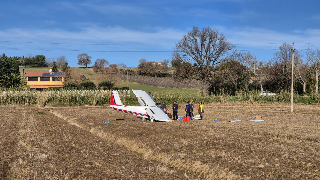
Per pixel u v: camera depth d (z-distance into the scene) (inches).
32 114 1170.0
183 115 1219.2
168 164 483.2
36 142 603.2
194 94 1921.8
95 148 564.7
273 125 885.2
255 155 514.3
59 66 5393.7
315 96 1823.3
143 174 412.2
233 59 2476.6
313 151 542.3
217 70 2404.0
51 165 441.7
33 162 459.8
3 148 548.4
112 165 452.4
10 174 404.8
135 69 5128.0
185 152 536.7
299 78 2554.1
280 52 2625.5
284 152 533.6
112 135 697.6
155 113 956.6
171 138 659.4
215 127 837.8
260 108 1509.6
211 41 2300.7
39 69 4616.1
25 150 535.8
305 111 1343.5
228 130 778.8
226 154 518.9
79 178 387.2
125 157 507.2
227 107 1574.8
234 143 605.3
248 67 2610.7
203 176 428.5
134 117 1117.1
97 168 434.9
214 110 1418.6
